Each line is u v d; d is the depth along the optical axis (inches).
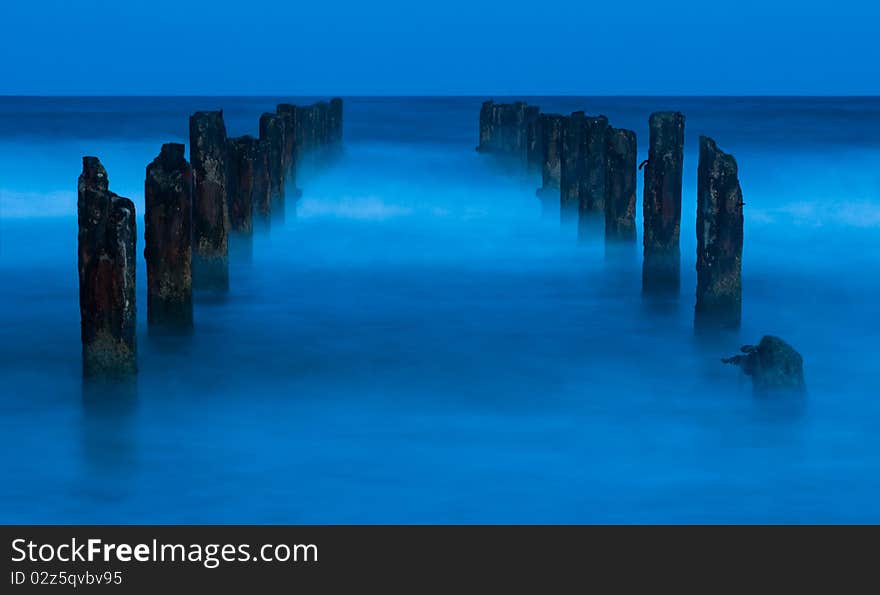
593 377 492.7
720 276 519.2
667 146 605.3
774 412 435.2
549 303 645.3
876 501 360.8
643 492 366.9
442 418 438.3
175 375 482.3
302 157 1240.8
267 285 688.4
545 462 391.5
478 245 866.1
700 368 502.9
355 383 485.4
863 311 626.2
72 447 403.5
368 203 1138.0
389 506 355.6
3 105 4788.4
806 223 999.6
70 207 1088.2
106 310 420.5
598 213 798.5
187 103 5556.1
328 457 396.8
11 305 626.5
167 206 482.6
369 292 675.4
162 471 382.9
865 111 3592.5
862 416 437.1
